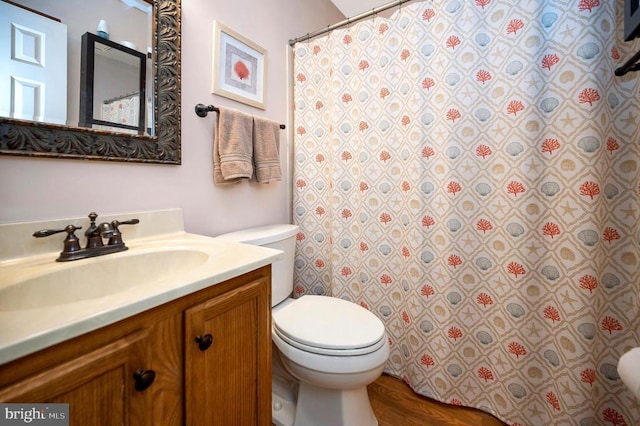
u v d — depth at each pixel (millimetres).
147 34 981
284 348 1023
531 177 1062
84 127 835
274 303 1254
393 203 1382
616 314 953
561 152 1007
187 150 1131
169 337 562
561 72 998
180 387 582
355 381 953
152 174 1021
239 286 721
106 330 468
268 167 1334
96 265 748
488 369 1176
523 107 1062
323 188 1608
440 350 1253
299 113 1652
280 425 1114
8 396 372
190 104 1135
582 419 993
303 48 1625
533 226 1066
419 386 1299
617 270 950
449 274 1228
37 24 750
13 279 609
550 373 1052
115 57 903
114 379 479
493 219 1141
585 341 986
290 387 1233
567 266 1010
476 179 1164
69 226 755
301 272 1688
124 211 945
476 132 1154
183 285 565
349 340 969
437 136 1230
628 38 739
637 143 912
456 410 1211
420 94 1257
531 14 1037
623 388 943
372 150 1420
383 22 1365
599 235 964
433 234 1258
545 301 1056
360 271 1483
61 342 415
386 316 1428
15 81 718
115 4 903
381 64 1377
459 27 1168
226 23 1271
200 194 1188
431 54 1229
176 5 1056
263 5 1475
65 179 812
